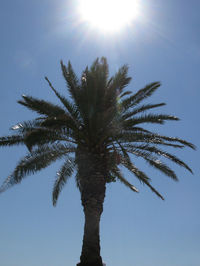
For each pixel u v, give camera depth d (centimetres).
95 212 1527
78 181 1605
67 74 1559
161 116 1465
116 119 1491
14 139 1482
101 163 1568
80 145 1577
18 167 1361
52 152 1462
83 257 1496
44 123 1309
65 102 1533
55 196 1725
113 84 1555
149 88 1527
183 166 1533
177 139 1513
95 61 1552
